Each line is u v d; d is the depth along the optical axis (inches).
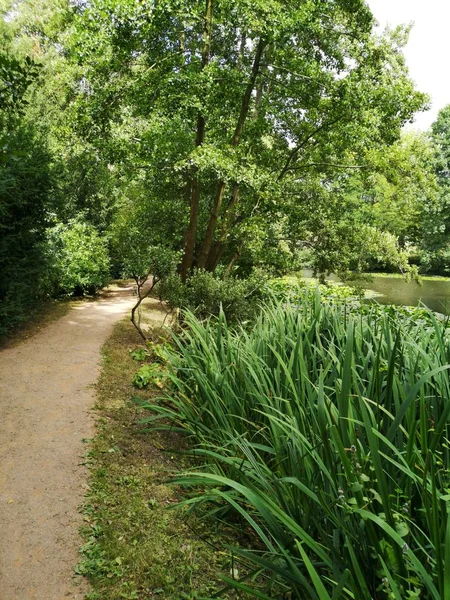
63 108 597.9
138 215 413.1
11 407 189.3
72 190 614.2
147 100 364.2
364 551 66.5
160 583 99.7
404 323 155.5
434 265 1347.2
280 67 356.2
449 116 1262.3
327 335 151.4
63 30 700.7
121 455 155.9
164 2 298.0
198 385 151.2
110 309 469.4
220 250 406.9
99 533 115.4
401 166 405.1
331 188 438.3
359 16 350.3
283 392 119.3
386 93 345.1
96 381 230.2
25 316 330.6
